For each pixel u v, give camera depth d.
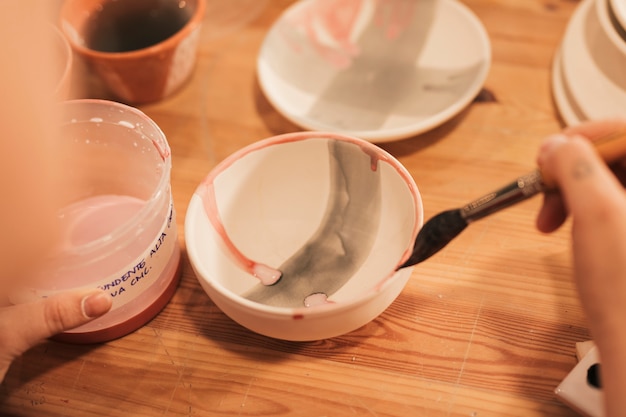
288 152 0.55
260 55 0.69
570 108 0.65
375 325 0.52
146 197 0.58
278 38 0.72
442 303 0.53
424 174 0.62
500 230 0.57
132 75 0.65
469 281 0.54
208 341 0.51
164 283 0.53
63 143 0.54
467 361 0.49
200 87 0.72
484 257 0.56
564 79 0.67
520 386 0.47
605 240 0.34
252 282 0.52
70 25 0.68
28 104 0.28
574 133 0.42
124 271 0.48
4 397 0.49
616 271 0.34
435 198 0.60
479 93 0.69
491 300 0.53
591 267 0.35
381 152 0.53
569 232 0.57
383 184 0.54
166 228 0.51
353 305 0.44
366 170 0.54
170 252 0.53
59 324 0.45
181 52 0.67
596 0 0.63
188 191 0.62
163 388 0.49
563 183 0.35
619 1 0.60
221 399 0.48
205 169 0.64
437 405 0.47
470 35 0.70
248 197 0.56
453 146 0.65
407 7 0.74
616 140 0.38
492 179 0.62
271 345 0.51
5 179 0.27
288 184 0.57
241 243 0.54
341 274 0.52
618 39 0.59
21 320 0.45
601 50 0.63
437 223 0.42
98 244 0.46
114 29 0.70
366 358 0.50
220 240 0.53
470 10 0.79
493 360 0.49
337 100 0.68
